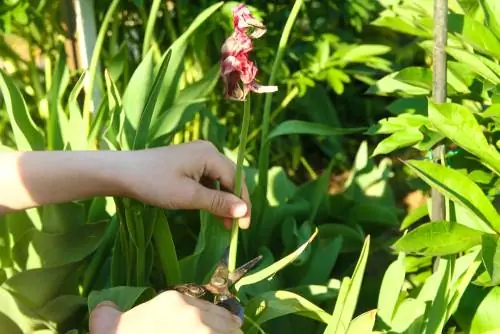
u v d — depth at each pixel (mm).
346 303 1249
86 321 1392
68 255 1369
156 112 1429
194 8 1963
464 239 1270
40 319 1333
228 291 1243
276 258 1649
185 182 1246
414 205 2193
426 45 1488
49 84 1918
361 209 1716
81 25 1815
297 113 2518
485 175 1432
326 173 1724
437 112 1281
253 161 1967
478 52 1425
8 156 1215
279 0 2129
